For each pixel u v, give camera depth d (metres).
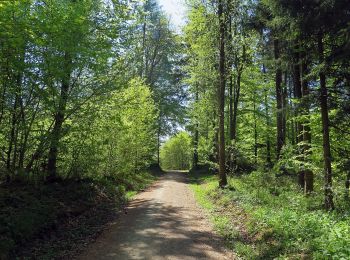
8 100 11.20
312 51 13.03
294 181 18.84
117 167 20.55
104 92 13.14
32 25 9.55
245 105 32.88
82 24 11.36
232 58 22.44
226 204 14.66
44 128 12.67
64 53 11.45
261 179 18.16
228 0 19.41
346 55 10.60
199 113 30.94
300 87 16.17
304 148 15.09
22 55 10.20
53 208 10.59
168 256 8.16
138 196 18.86
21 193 10.46
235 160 25.53
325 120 12.45
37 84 11.12
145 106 23.97
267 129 31.77
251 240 9.53
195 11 19.66
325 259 6.77
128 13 13.48
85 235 9.91
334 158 13.91
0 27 8.41
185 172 46.53
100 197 14.80
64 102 12.04
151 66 39.81
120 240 9.45
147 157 33.00
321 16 10.81
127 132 20.14
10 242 7.64
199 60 21.44
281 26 13.64
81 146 13.58
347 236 7.34
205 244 9.28
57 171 14.55
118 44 13.34
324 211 11.32
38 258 7.68
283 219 9.68
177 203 16.17
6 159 12.33
